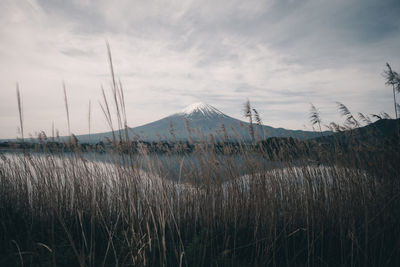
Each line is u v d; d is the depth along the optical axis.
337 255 3.96
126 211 3.56
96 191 4.71
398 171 4.02
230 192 4.82
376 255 3.70
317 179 4.55
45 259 3.51
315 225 4.28
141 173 3.25
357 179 4.39
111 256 3.68
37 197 5.20
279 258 3.89
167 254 3.63
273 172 4.64
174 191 4.53
